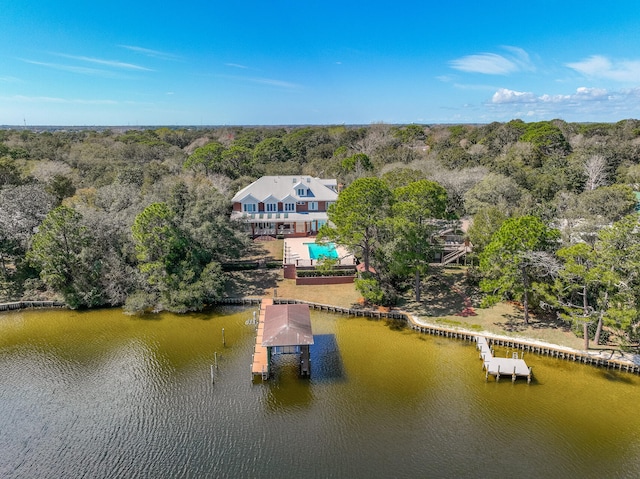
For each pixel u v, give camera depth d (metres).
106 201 60.88
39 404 31.39
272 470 25.50
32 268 50.94
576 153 94.00
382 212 44.59
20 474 25.22
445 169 84.25
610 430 28.81
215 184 78.25
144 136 161.62
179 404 31.45
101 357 37.66
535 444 27.58
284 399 32.06
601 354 36.28
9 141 122.69
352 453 26.84
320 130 164.25
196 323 44.00
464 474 25.27
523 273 40.53
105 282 47.69
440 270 55.62
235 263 57.38
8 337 41.03
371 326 43.31
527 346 38.19
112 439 28.00
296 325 36.03
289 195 72.12
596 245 38.84
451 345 39.62
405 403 31.61
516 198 67.00
